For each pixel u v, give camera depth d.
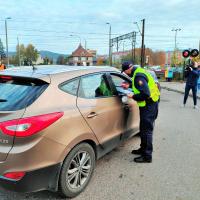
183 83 25.20
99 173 3.96
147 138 4.32
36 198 3.23
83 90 3.48
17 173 2.66
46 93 2.97
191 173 4.01
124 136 4.48
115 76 4.40
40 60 111.50
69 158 3.07
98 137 3.61
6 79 3.23
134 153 4.77
